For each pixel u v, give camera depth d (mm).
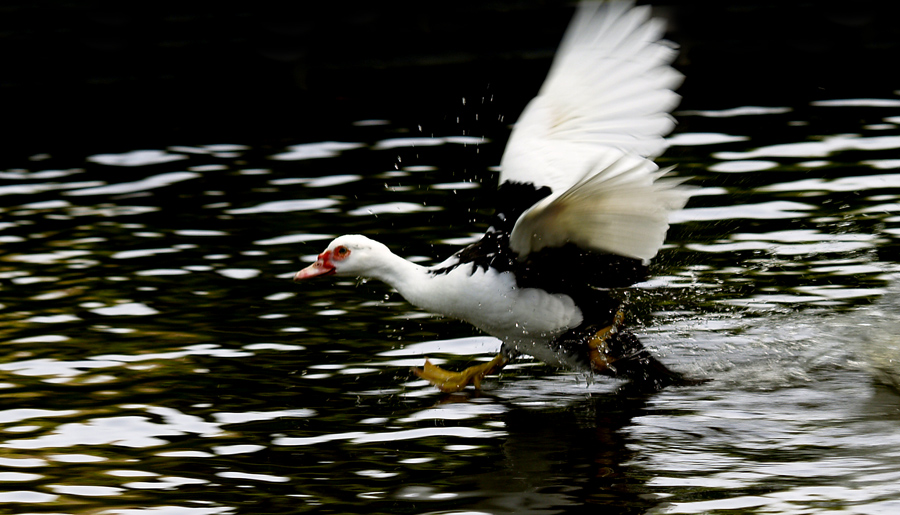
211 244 14812
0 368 10836
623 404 9969
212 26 24750
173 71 24703
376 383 10539
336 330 11938
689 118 20562
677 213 15133
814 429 9180
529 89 23188
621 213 9219
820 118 20078
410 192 16875
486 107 22125
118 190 17625
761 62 24750
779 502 7742
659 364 10359
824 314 11680
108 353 11227
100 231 15516
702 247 13836
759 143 18594
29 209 16719
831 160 17375
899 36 25484
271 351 11305
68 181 18234
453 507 7836
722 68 24469
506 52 25344
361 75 24859
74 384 10438
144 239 15094
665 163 17547
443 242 14367
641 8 10312
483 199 16391
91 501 8055
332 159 18984
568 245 9680
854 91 21969
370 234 14859
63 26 24422
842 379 10312
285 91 24156
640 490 8047
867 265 12953
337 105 22828
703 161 17594
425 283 10242
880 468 8297
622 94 10281
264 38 24891
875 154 17578
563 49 10719
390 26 25250
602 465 8547
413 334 11859
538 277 9891
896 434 9000
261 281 13406
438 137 20172
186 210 16406
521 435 9258
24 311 12461
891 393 9945
